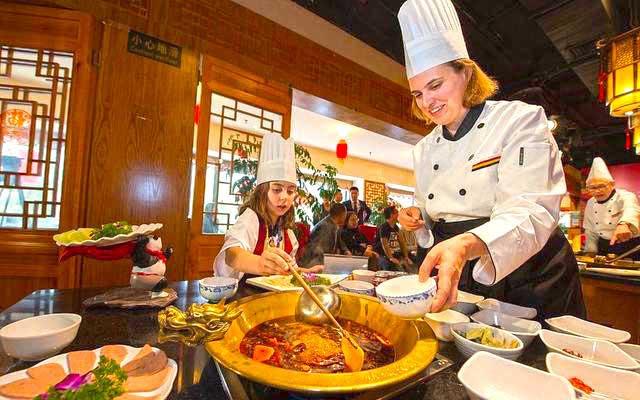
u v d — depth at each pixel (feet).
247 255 5.17
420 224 4.90
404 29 4.27
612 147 28.43
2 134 8.80
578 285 4.62
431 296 2.68
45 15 8.80
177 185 10.37
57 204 8.83
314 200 16.84
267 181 6.68
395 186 42.32
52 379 2.14
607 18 11.82
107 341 3.00
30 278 8.73
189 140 10.59
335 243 12.91
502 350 2.70
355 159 35.99
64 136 9.05
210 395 2.19
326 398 2.03
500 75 17.35
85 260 9.05
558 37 13.07
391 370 1.95
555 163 3.89
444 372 2.63
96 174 9.18
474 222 4.40
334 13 13.51
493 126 4.33
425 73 4.05
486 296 4.78
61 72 9.24
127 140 9.61
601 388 2.39
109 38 9.36
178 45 10.40
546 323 3.90
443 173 4.83
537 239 3.41
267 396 2.11
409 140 19.98
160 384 2.18
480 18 13.24
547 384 2.15
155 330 3.29
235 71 11.55
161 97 10.11
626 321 9.15
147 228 4.34
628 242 12.92
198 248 10.82
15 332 2.72
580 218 29.37
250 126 12.82
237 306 2.98
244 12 11.76
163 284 4.29
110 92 9.37
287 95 12.92
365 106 15.69
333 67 14.40
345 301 3.49
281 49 12.74
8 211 8.92
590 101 20.77
